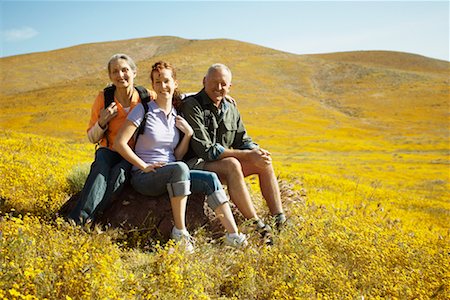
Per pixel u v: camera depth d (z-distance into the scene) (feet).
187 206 20.53
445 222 56.80
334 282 16.48
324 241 20.77
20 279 11.89
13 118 308.81
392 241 22.95
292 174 78.13
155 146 19.94
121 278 13.64
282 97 369.50
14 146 45.37
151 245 18.81
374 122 311.06
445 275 18.57
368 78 428.15
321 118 317.42
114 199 20.04
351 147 227.40
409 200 71.20
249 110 328.90
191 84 372.79
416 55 560.61
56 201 22.54
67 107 331.16
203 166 20.89
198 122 20.68
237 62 468.75
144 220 19.47
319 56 581.53
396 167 152.35
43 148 49.98
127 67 20.04
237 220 22.08
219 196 19.17
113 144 19.49
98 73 451.12
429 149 224.12
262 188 21.95
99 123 19.75
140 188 19.54
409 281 17.85
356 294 16.11
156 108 20.06
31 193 23.50
